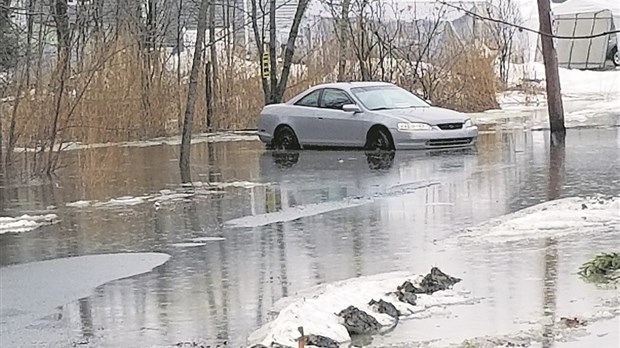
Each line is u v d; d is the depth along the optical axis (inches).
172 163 944.3
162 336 365.7
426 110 1008.9
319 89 1054.4
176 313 396.5
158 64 1245.7
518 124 1284.4
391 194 688.4
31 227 607.2
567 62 2503.7
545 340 339.0
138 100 1194.0
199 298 418.0
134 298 423.2
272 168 883.4
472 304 389.4
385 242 517.7
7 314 405.4
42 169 841.5
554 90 1117.1
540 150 936.3
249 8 1743.4
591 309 374.3
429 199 658.2
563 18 2492.6
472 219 571.2
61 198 724.7
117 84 1119.6
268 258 491.2
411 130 968.3
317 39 1446.9
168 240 549.0
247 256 498.0
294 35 1321.4
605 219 544.4
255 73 1352.1
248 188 748.6
